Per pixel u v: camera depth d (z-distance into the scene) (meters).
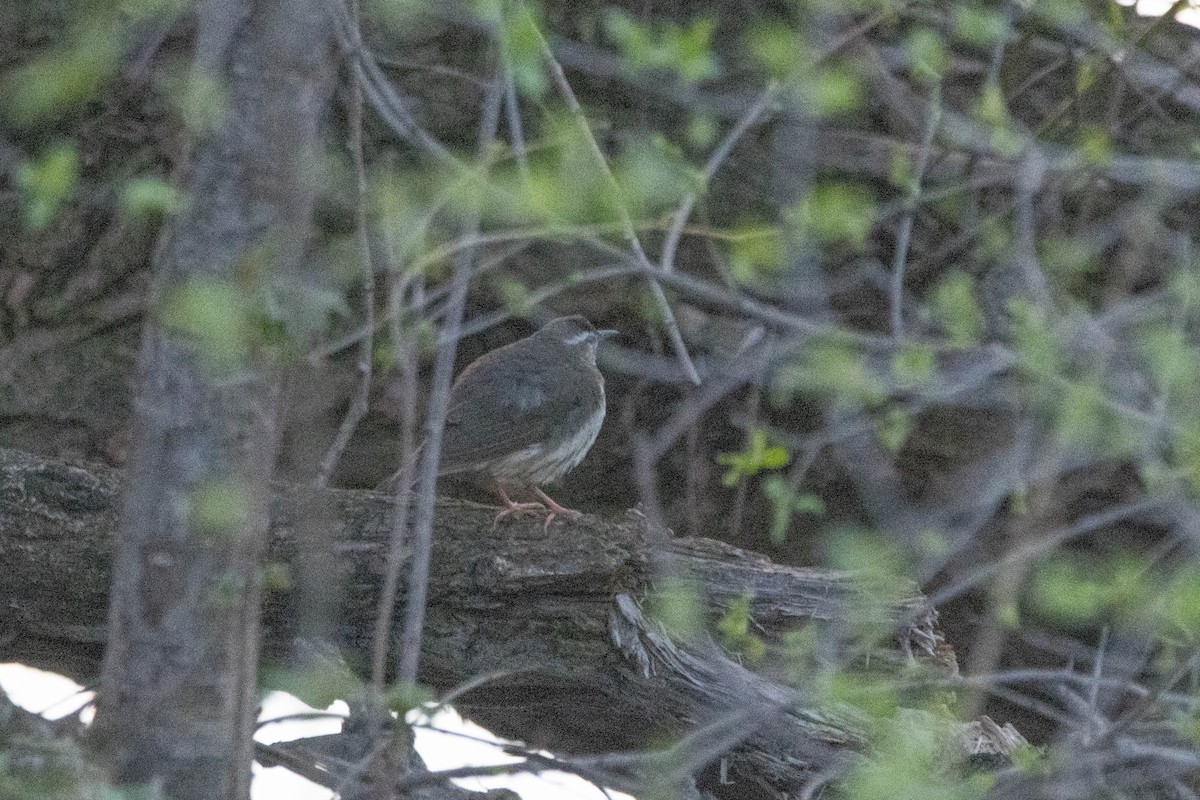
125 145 14.73
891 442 11.72
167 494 8.06
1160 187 12.91
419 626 8.26
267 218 7.91
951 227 14.85
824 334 10.39
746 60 15.31
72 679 12.05
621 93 15.33
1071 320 11.14
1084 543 15.16
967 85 15.24
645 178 9.77
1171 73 15.07
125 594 8.15
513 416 13.41
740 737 8.93
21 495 10.87
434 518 11.14
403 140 14.56
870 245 15.18
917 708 10.94
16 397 14.76
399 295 8.58
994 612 12.00
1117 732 8.84
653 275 9.83
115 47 8.22
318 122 8.44
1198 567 9.37
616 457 15.67
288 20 7.91
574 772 9.44
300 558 10.70
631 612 11.08
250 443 8.12
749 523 15.88
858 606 10.67
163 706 8.12
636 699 11.23
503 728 12.20
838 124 15.41
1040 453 13.81
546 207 8.99
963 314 11.01
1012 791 8.77
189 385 8.03
